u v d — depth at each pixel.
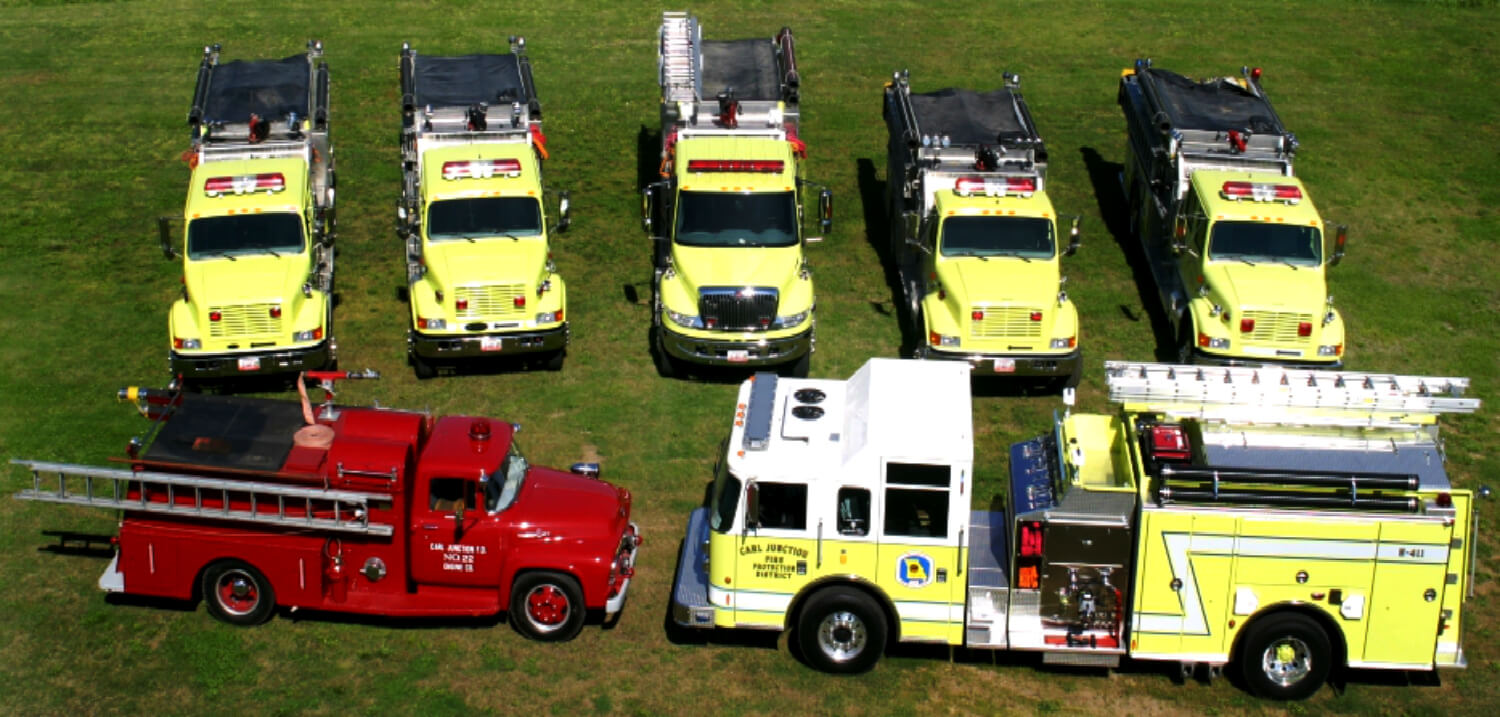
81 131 27.91
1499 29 35.38
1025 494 13.39
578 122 28.67
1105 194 25.98
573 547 13.57
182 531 13.45
